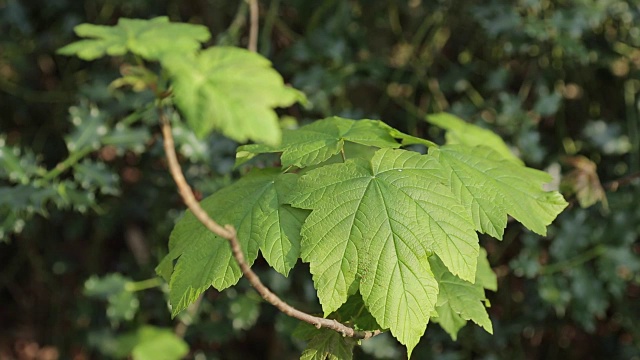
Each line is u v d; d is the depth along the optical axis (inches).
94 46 44.3
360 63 109.6
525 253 103.9
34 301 142.4
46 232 131.3
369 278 49.5
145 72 42.7
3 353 140.7
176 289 53.8
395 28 113.4
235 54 42.0
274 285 107.7
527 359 121.2
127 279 114.7
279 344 122.7
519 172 59.4
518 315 115.4
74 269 132.6
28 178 89.2
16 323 143.6
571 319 113.3
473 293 59.2
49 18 126.0
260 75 40.6
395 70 112.0
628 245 103.8
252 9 98.0
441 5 110.4
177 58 40.9
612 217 105.1
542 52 108.7
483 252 65.7
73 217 126.7
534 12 104.3
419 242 49.9
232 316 107.6
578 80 112.4
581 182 86.9
